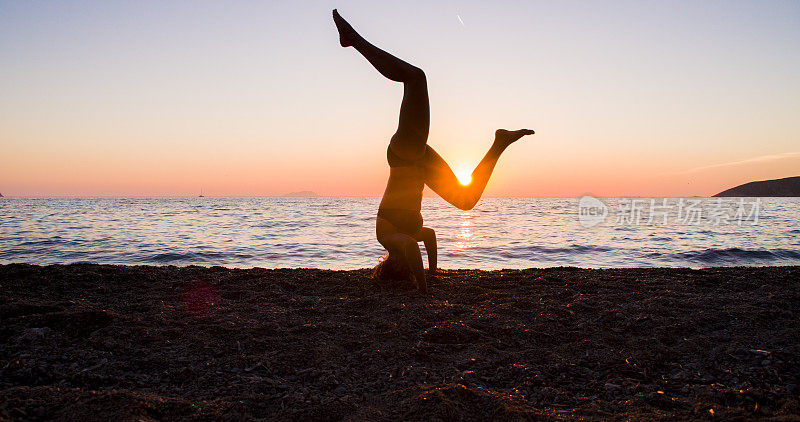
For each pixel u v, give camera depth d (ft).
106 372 8.25
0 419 6.18
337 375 8.47
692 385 7.95
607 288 15.52
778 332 10.28
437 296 14.47
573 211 163.84
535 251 46.03
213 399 7.50
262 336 10.40
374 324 11.43
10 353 8.83
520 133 14.03
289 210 174.60
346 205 268.00
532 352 9.54
